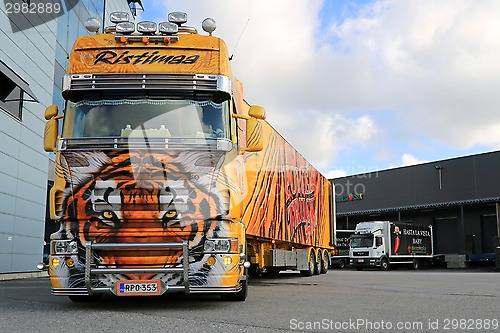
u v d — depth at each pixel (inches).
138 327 238.2
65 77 308.7
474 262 1722.4
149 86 308.3
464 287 541.6
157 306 325.1
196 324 247.8
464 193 1790.1
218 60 319.6
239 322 255.6
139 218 286.2
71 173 291.1
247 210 460.4
